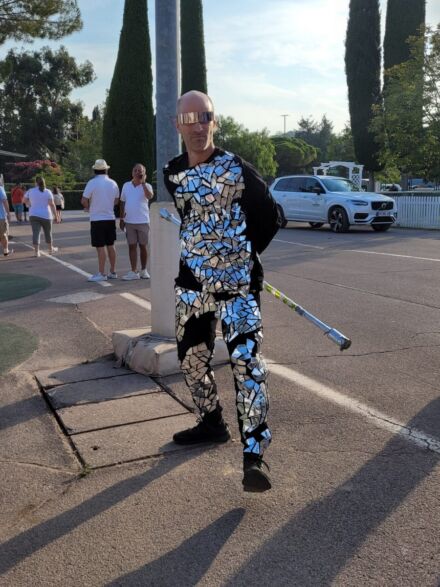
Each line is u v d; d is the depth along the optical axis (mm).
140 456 3658
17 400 4602
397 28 30406
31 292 9133
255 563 2668
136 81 28141
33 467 3570
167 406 4391
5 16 23172
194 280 3215
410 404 4414
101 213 9906
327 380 4953
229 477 3402
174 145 5238
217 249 3123
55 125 62438
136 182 9820
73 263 12461
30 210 13648
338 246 14805
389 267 11094
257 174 3170
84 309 7836
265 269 11180
